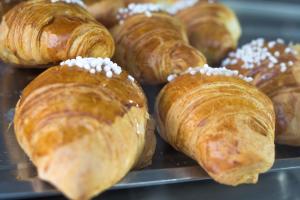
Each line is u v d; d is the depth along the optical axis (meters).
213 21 0.54
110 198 0.32
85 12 0.41
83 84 0.31
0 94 0.41
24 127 0.30
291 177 0.36
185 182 0.34
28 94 0.32
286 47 0.45
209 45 0.52
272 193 0.34
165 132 0.37
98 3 0.49
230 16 0.58
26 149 0.31
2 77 0.44
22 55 0.40
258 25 0.70
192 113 0.34
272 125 0.34
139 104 0.33
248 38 0.63
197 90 0.35
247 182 0.32
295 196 0.34
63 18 0.39
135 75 0.46
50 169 0.28
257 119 0.33
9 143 0.36
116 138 0.29
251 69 0.43
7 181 0.31
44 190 0.30
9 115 0.39
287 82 0.40
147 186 0.33
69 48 0.38
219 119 0.32
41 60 0.40
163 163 0.35
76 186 0.27
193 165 0.35
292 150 0.39
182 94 0.35
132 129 0.31
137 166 0.34
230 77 0.36
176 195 0.33
